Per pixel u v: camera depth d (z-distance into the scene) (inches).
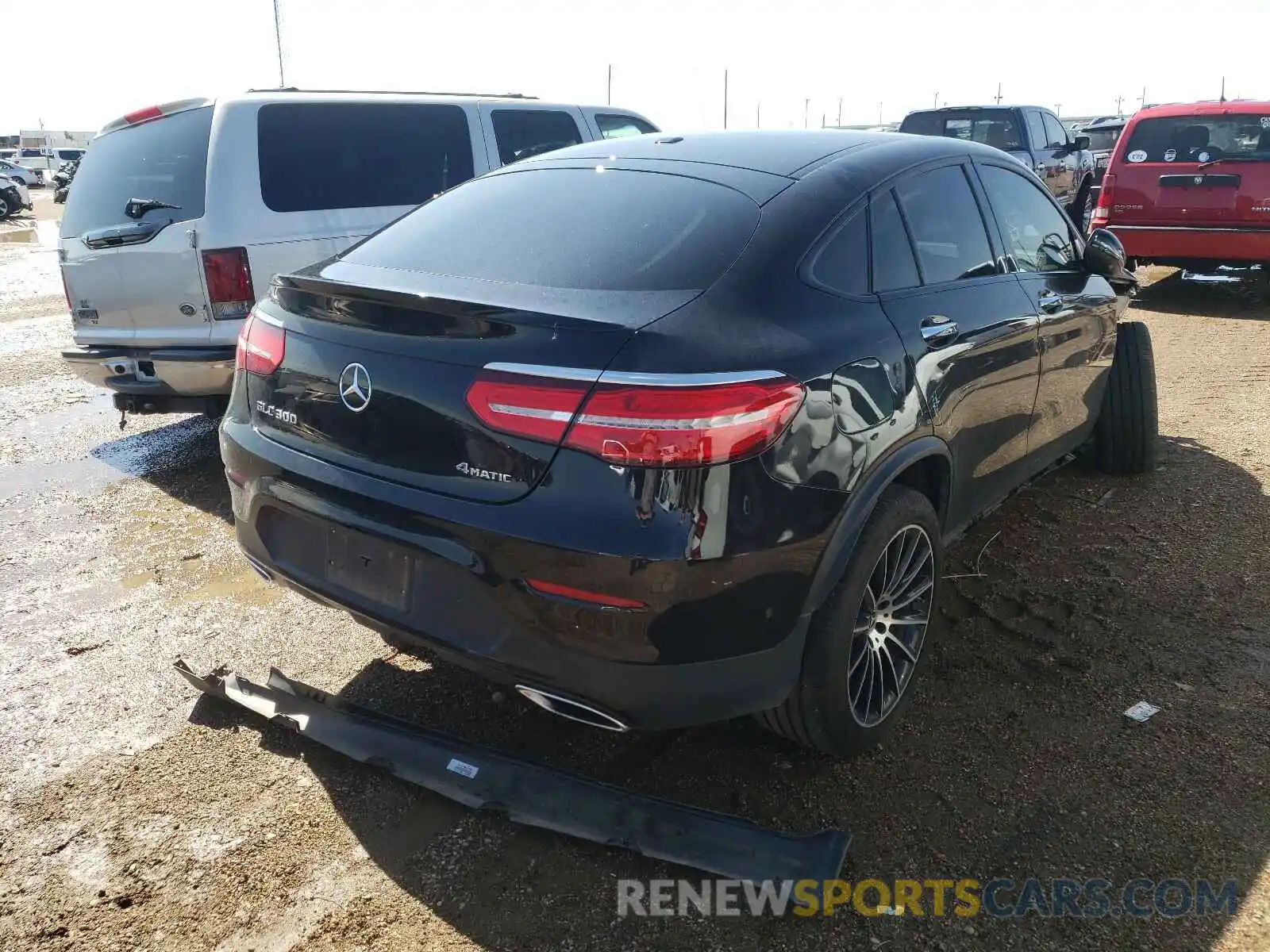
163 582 149.6
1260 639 126.1
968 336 114.0
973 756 104.4
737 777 101.9
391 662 126.0
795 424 84.3
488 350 82.7
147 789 100.7
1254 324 322.3
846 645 94.7
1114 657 123.0
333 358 92.3
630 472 77.1
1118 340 181.5
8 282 521.3
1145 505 171.6
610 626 78.8
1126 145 352.5
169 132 192.4
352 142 209.2
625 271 90.8
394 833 94.5
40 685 120.1
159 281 185.6
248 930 82.8
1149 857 89.5
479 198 115.6
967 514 126.7
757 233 94.5
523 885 87.7
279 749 108.0
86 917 84.0
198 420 247.8
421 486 85.8
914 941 81.0
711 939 81.5
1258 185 328.8
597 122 279.3
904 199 112.1
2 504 183.6
